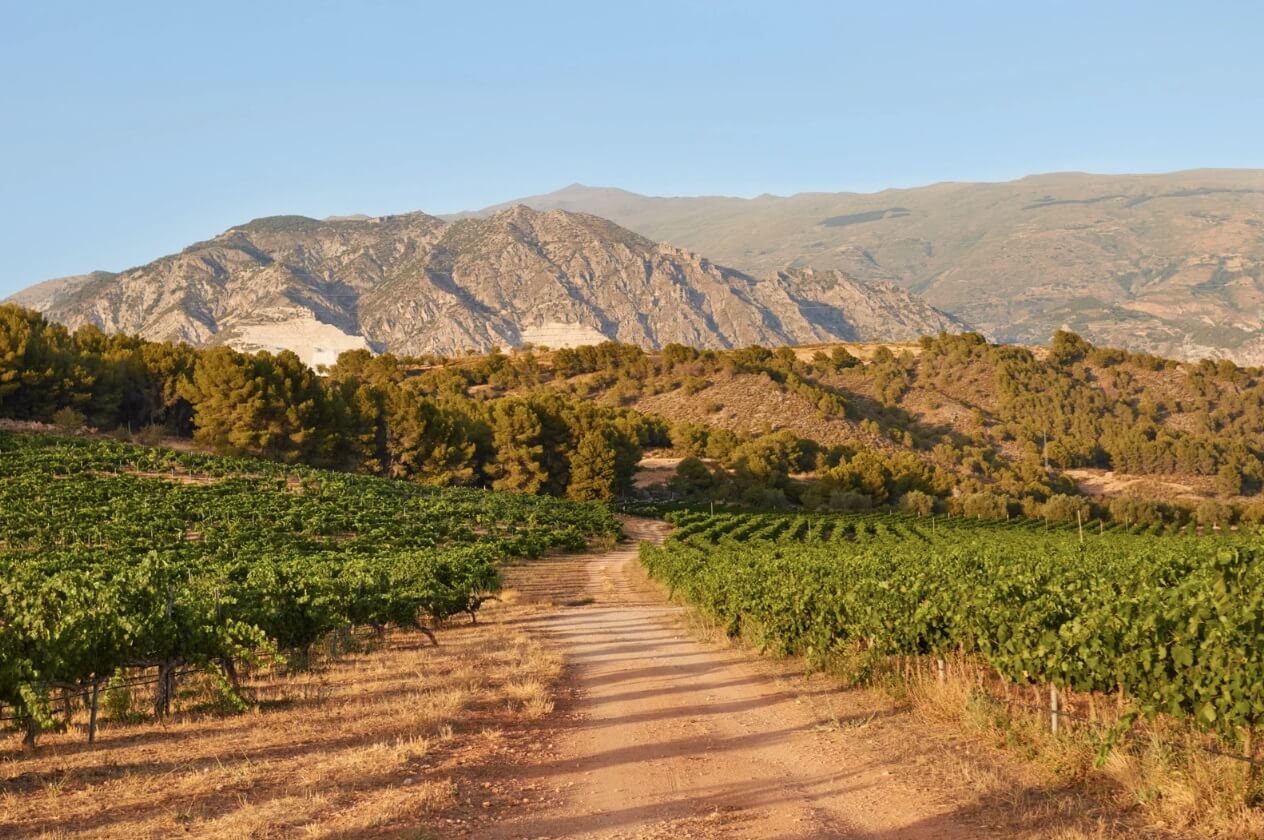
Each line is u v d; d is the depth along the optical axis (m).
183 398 102.69
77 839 8.23
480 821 8.93
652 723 14.07
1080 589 14.28
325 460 94.38
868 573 19.83
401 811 9.08
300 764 11.12
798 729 13.27
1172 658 9.46
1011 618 12.94
